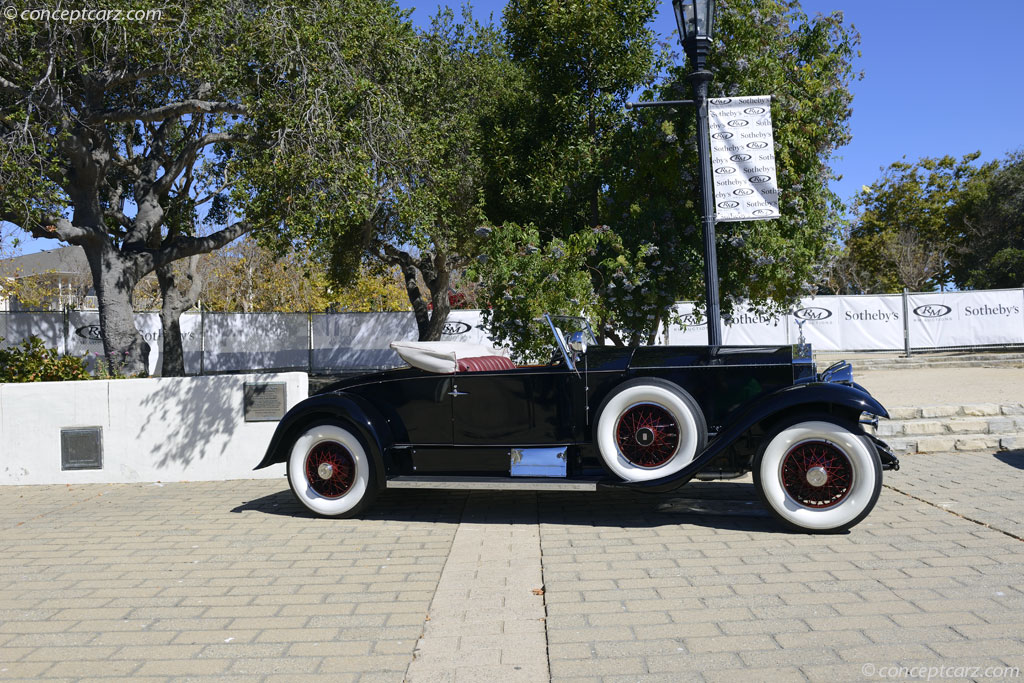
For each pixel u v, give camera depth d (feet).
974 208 117.70
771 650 10.75
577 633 11.69
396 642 11.65
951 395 34.04
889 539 16.11
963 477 21.75
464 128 54.19
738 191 24.58
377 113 43.86
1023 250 105.91
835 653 10.55
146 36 38.32
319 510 20.03
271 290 123.44
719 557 15.43
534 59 34.22
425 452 20.06
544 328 27.99
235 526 19.45
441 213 52.54
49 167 38.22
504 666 10.61
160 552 17.20
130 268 46.16
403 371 20.25
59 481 26.02
